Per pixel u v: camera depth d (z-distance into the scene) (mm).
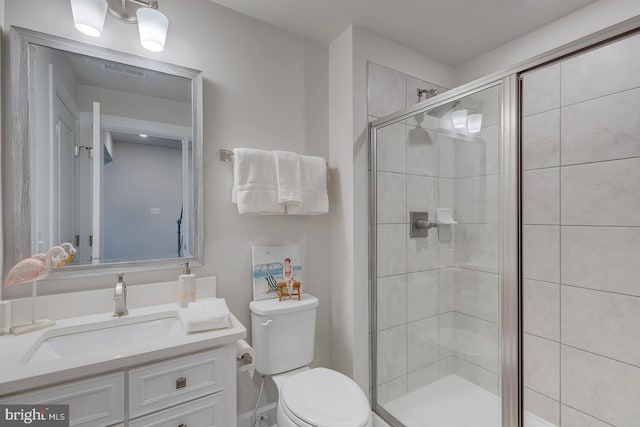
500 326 1383
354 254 1817
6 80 1168
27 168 1189
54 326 1138
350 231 1827
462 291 1550
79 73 1304
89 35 1293
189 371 1060
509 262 1282
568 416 1580
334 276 1951
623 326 1396
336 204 1933
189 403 1060
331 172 1971
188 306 1291
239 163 1549
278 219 1803
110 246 1352
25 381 799
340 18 1753
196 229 1533
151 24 1270
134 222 1400
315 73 1947
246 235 1696
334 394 1342
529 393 1748
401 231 1771
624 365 1393
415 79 2092
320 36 1923
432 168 1622
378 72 1911
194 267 1531
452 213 1553
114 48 1370
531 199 1732
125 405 952
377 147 1856
